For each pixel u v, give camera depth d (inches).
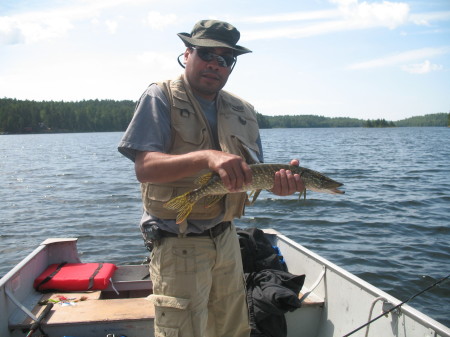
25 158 773.3
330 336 80.4
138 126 51.4
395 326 63.4
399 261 163.5
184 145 54.6
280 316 77.6
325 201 277.4
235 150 58.7
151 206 54.8
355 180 386.0
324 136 1862.7
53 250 103.9
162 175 47.9
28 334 72.0
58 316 77.2
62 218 244.5
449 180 381.1
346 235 200.1
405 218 230.1
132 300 85.7
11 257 179.5
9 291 77.1
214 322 61.7
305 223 223.5
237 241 62.1
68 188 366.6
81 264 102.6
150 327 76.8
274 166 56.3
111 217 245.3
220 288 59.6
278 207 263.0
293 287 81.8
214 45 54.1
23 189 363.6
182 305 52.9
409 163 559.2
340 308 78.5
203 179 53.3
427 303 129.1
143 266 103.4
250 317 76.7
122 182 404.2
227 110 60.5
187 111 55.1
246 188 53.3
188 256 54.1
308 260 93.4
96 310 80.4
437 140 1379.2
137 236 203.2
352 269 156.6
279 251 107.0
